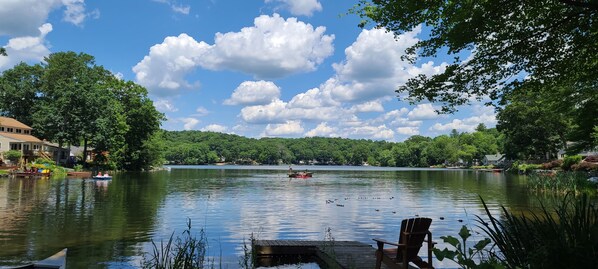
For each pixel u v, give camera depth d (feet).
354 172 321.52
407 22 25.64
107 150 216.13
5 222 52.60
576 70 26.99
